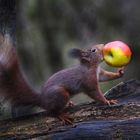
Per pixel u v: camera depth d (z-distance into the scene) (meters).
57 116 11.19
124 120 10.83
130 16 24.77
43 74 22.72
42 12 24.00
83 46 24.14
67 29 24.39
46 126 11.16
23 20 23.06
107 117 11.07
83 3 24.56
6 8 12.71
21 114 12.96
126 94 11.70
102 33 24.39
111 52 11.47
